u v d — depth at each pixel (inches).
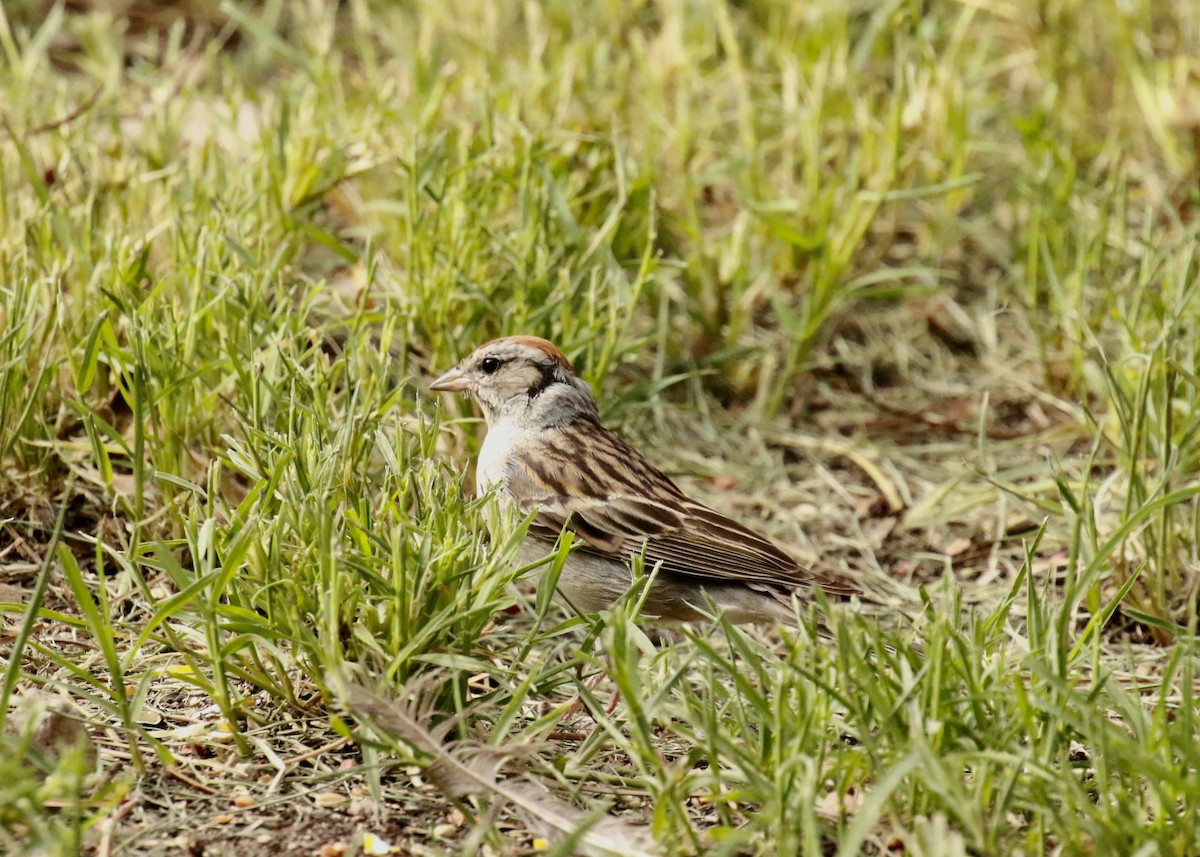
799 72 575.2
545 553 393.1
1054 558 426.6
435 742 277.7
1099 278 529.7
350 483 334.3
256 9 712.4
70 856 244.2
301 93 590.9
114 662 285.1
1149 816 267.4
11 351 384.5
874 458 484.1
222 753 302.7
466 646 300.2
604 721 289.4
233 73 579.2
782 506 462.0
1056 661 282.0
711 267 509.7
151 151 501.7
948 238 572.1
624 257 486.9
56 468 400.2
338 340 454.3
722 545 381.4
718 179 528.4
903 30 579.5
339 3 716.7
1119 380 444.5
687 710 278.2
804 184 550.9
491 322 459.2
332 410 380.5
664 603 388.8
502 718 283.4
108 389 413.1
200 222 437.7
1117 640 382.6
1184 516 410.9
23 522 381.4
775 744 266.5
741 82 557.6
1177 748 279.4
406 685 288.2
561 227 471.5
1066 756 281.3
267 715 316.5
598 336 464.4
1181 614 388.5
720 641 386.9
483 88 521.7
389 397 366.0
